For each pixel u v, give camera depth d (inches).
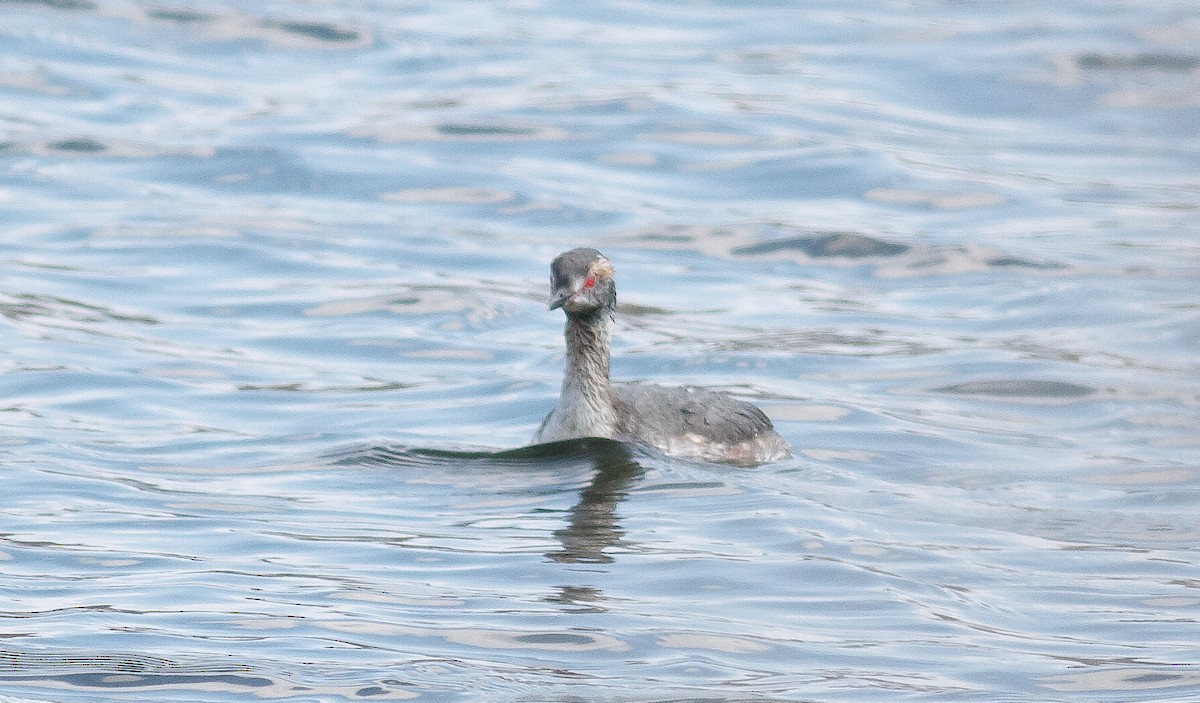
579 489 538.0
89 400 643.5
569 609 426.6
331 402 658.2
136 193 961.5
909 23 1409.9
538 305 805.2
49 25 1267.2
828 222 939.3
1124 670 392.8
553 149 1063.0
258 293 808.9
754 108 1145.4
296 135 1067.9
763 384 688.4
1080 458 594.2
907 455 594.6
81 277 816.3
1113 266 867.4
